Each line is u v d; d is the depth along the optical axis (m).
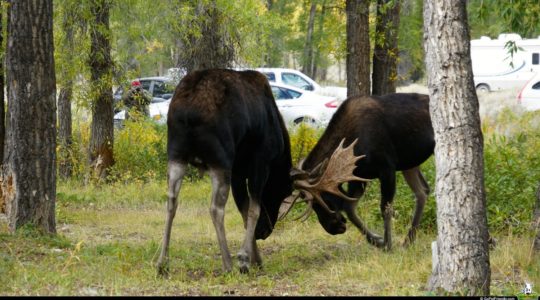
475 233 11.68
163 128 31.66
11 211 16.12
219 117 13.62
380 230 19.39
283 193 16.30
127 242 17.45
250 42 27.30
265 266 15.50
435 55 11.84
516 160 19.62
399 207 19.53
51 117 16.22
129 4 25.53
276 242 18.42
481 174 11.77
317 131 28.92
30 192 16.02
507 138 26.31
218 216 13.85
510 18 15.80
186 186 27.34
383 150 17.02
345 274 14.35
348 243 18.23
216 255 16.69
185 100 13.61
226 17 26.52
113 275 13.23
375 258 15.50
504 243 16.44
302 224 20.06
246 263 14.48
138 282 12.96
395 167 17.28
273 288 13.13
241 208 15.84
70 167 28.73
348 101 17.36
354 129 17.00
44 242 15.53
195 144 13.56
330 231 17.03
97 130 27.95
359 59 23.77
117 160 28.66
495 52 56.62
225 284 13.50
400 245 17.58
